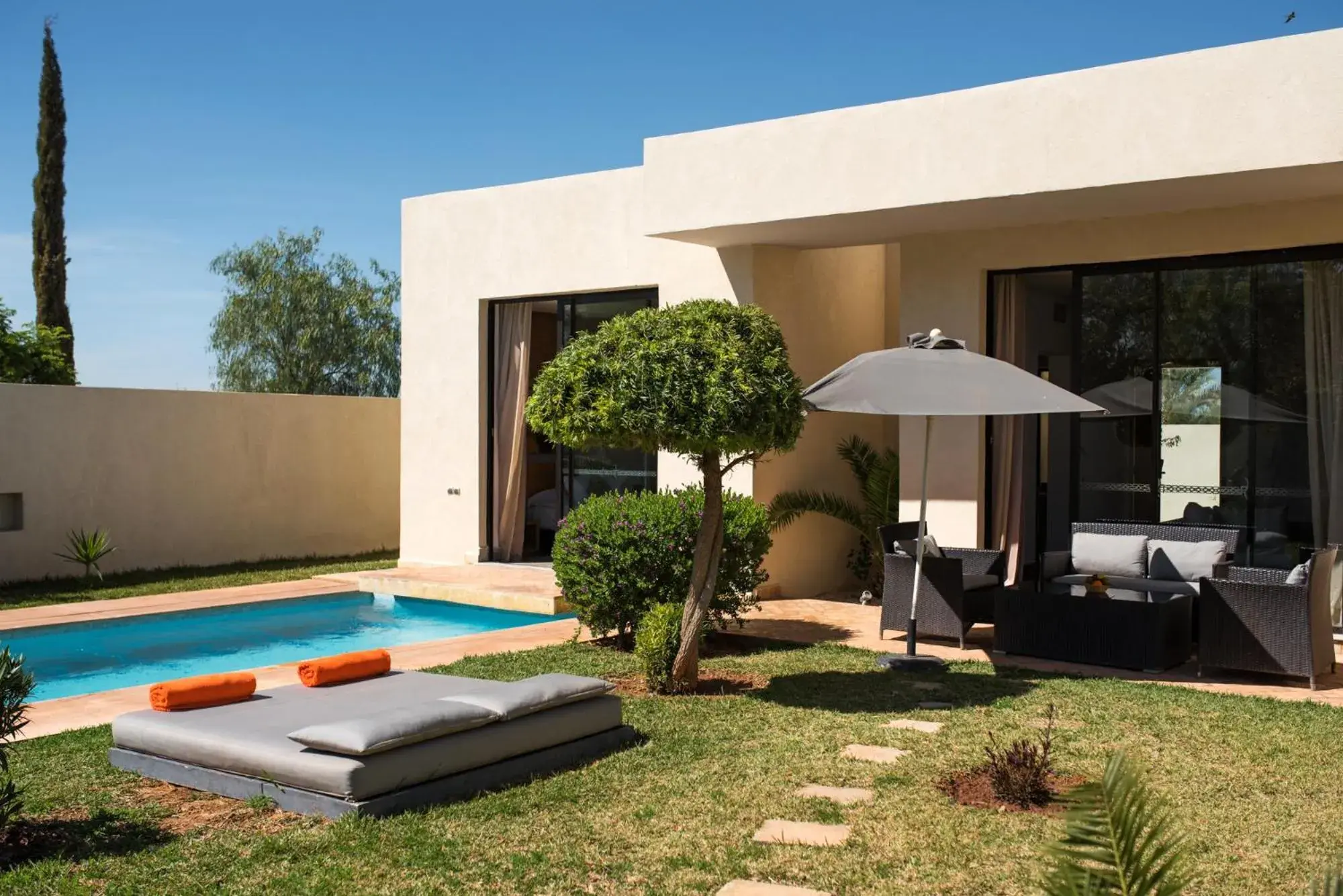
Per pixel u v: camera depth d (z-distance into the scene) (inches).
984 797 188.2
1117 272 368.5
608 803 186.7
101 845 166.4
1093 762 207.0
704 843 167.5
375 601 458.0
